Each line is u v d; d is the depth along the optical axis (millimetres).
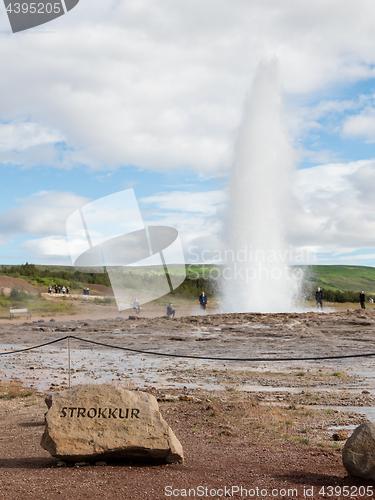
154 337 21922
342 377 11719
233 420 7648
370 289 187500
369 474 4641
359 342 19141
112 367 13898
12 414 8586
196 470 5145
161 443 5199
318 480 4773
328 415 7898
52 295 53188
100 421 5277
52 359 15938
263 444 6312
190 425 7406
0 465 5410
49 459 5617
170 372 12867
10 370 13578
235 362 14766
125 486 4578
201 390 10250
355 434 4836
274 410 8164
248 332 23328
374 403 8766
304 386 10648
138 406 5375
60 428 5215
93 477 4855
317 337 20953
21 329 26984
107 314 41562
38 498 4238
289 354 16062
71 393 5445
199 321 28250
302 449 6047
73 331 25531
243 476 4930
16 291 51656
